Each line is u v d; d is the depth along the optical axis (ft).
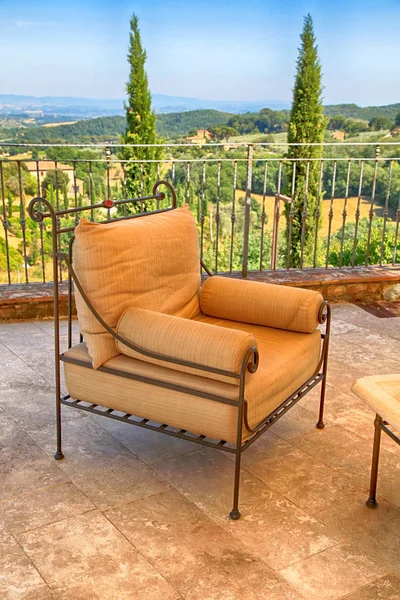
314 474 7.66
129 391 7.21
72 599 5.43
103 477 7.47
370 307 14.90
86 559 5.96
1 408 9.24
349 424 9.04
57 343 7.66
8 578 5.68
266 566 5.92
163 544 6.21
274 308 8.23
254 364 6.52
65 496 7.04
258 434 6.97
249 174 14.57
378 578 5.81
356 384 6.69
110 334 7.30
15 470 7.57
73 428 8.70
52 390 9.91
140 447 8.24
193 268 8.70
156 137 37.78
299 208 32.40
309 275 15.23
